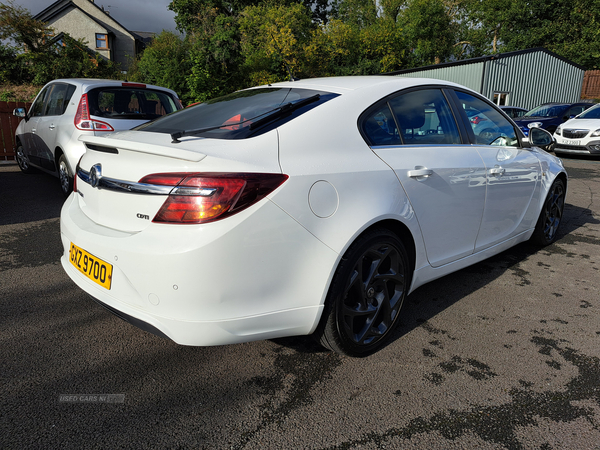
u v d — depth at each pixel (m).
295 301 1.76
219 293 1.58
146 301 1.63
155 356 2.11
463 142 2.68
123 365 2.03
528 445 1.53
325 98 2.11
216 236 1.53
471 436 1.58
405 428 1.62
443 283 3.11
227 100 2.46
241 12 30.66
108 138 1.92
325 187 1.79
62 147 4.89
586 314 2.62
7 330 2.32
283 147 1.77
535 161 3.37
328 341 1.96
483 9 35.69
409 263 2.28
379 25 31.50
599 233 4.44
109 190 1.81
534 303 2.77
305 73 27.03
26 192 5.84
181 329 1.61
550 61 21.62
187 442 1.54
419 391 1.85
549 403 1.77
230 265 1.57
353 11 39.81
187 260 1.53
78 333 2.31
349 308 1.96
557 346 2.24
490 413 1.71
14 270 3.19
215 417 1.67
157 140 1.82
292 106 2.03
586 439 1.56
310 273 1.76
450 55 37.53
